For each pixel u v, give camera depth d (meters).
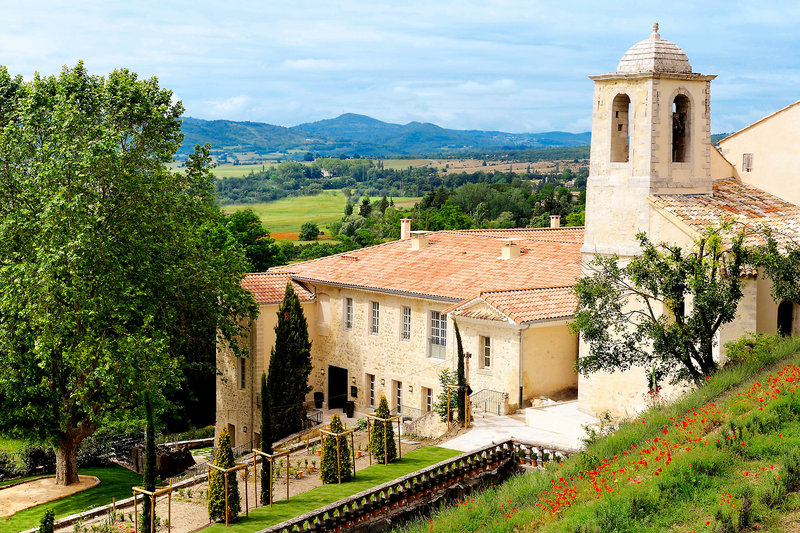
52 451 35.47
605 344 25.17
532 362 31.75
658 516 16.31
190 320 35.47
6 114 34.44
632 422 23.38
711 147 30.77
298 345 37.50
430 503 23.44
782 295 23.34
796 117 31.28
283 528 20.78
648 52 27.33
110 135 31.16
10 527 26.83
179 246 34.38
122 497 29.88
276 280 41.59
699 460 17.66
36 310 28.77
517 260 38.03
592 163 28.66
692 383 24.31
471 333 33.25
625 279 27.42
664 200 27.27
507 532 18.06
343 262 42.59
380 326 38.25
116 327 30.16
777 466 17.16
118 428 37.62
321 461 26.42
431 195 129.00
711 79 28.39
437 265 39.19
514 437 25.94
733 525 15.15
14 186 31.89
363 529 21.95
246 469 24.11
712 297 22.23
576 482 19.61
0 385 30.05
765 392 20.23
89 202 30.53
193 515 24.81
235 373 40.56
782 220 28.48
